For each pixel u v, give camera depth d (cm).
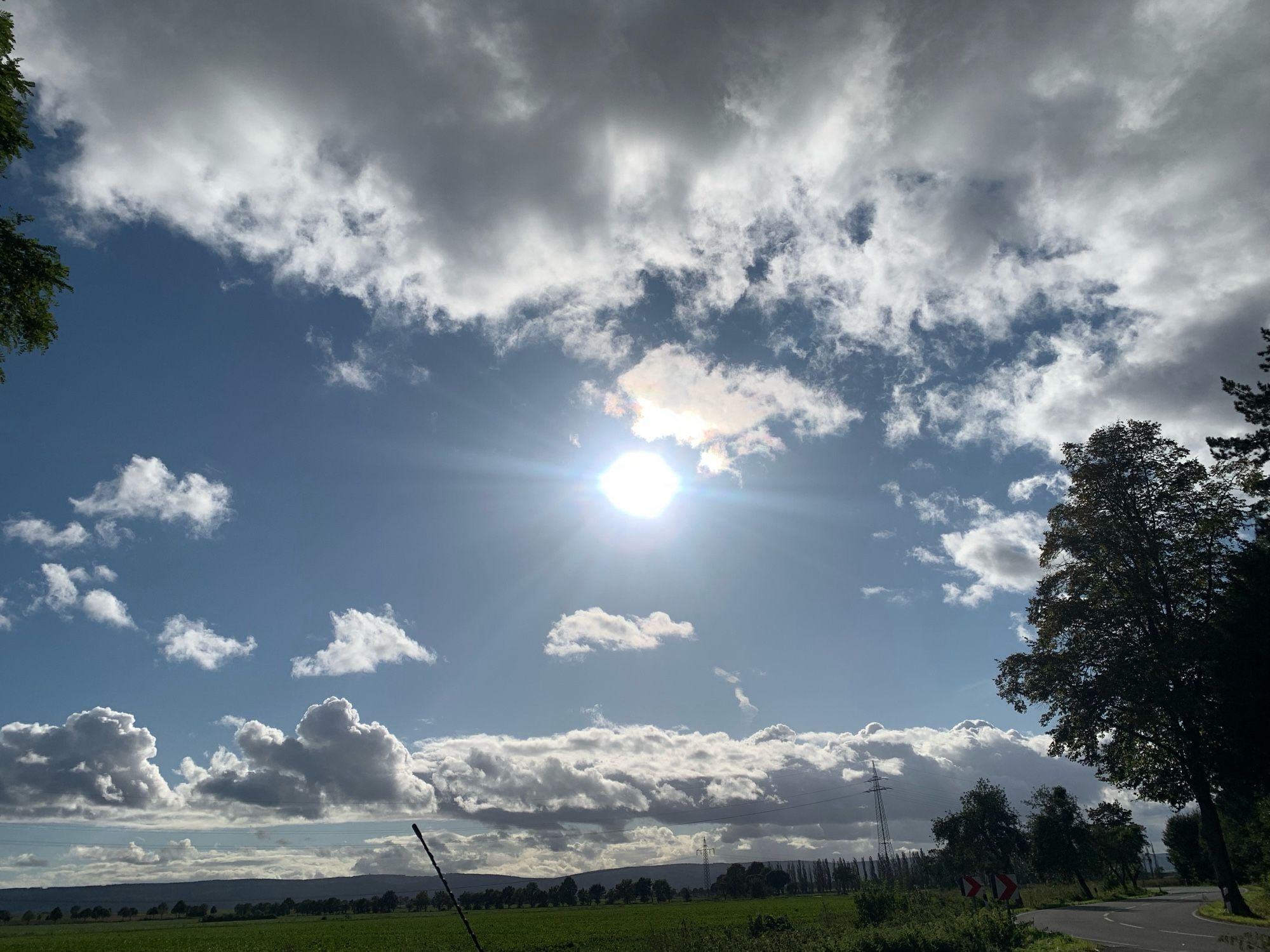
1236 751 3212
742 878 17000
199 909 17162
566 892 17312
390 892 16088
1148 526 3684
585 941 5456
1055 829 7581
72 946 6975
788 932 3297
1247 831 4400
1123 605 3641
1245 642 3050
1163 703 3256
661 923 7175
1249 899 4097
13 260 1244
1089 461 3866
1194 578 3544
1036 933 2712
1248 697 3017
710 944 3064
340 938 7169
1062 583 3878
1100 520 3719
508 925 8181
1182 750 3509
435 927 8425
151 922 14012
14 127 1210
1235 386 3247
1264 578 3030
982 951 2427
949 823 7688
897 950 2472
